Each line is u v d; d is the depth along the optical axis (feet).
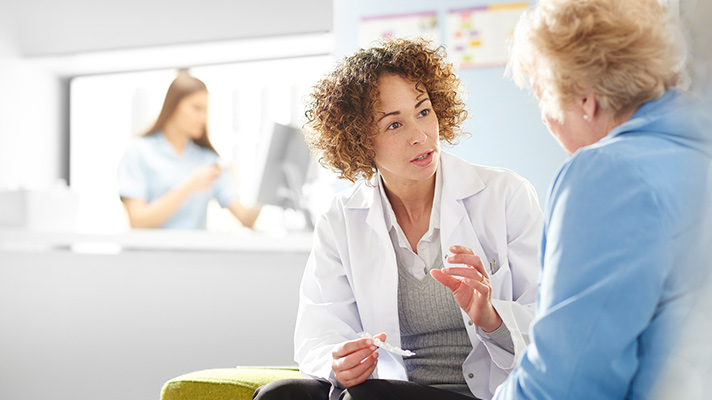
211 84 12.26
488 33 8.45
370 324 5.03
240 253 9.50
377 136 4.79
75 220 11.14
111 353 9.81
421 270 4.91
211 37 10.68
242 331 9.33
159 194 12.46
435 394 4.15
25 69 11.56
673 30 2.97
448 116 5.11
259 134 12.07
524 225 4.94
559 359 2.69
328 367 4.62
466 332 4.84
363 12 8.75
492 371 4.60
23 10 11.36
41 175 11.86
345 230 5.24
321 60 11.20
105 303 9.86
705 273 2.58
